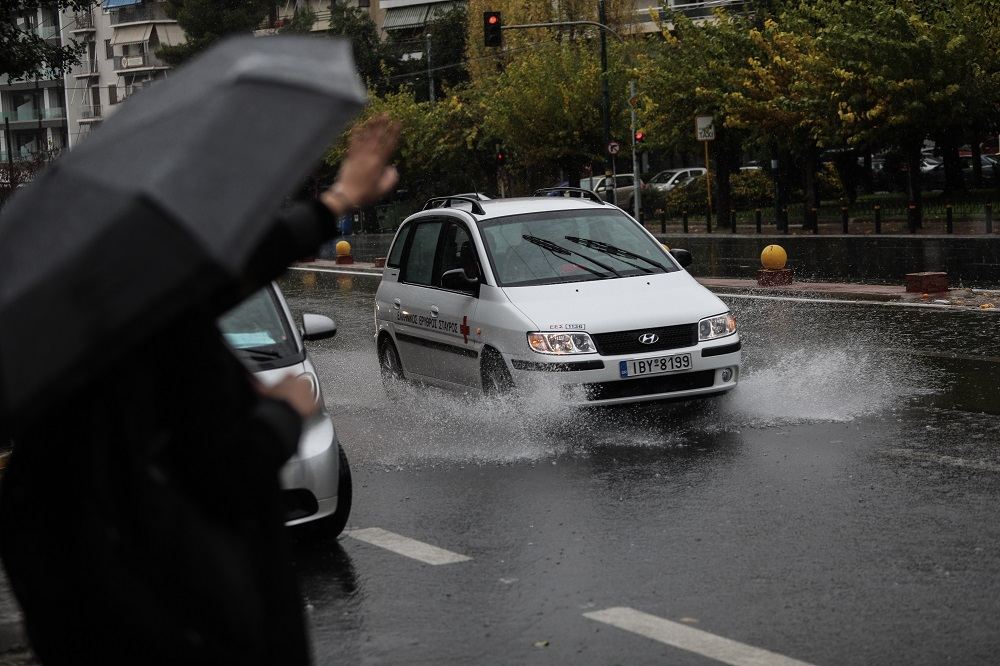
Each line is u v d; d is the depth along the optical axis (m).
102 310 1.99
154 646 2.14
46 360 1.98
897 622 5.02
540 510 7.22
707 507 7.08
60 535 2.18
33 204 2.12
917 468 7.81
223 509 2.25
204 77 2.21
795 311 17.20
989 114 35.41
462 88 70.38
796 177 47.91
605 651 4.83
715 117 41.78
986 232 30.83
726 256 30.05
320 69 2.24
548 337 9.42
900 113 34.47
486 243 10.48
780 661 4.63
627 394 9.46
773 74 39.16
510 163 56.06
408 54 80.75
